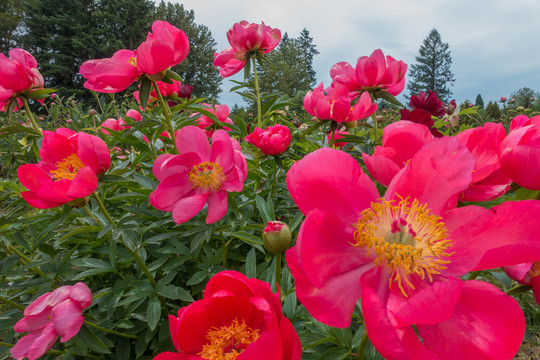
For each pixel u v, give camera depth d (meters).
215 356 1.05
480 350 0.73
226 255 2.08
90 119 6.23
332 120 2.43
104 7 38.12
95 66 1.88
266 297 1.04
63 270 2.04
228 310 1.13
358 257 0.88
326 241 0.86
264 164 2.65
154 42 1.79
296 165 0.87
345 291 0.84
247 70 2.83
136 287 1.76
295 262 0.77
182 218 1.60
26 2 38.50
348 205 0.90
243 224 1.94
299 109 12.52
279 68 43.19
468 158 0.82
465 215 0.85
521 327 0.71
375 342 0.70
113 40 34.94
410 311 0.74
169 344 1.87
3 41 38.72
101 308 1.75
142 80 2.01
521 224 0.79
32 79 2.28
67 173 1.64
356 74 2.48
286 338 0.95
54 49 35.56
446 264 0.83
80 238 2.16
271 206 1.87
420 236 0.86
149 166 2.54
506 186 1.04
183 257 1.93
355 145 2.67
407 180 0.88
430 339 0.77
